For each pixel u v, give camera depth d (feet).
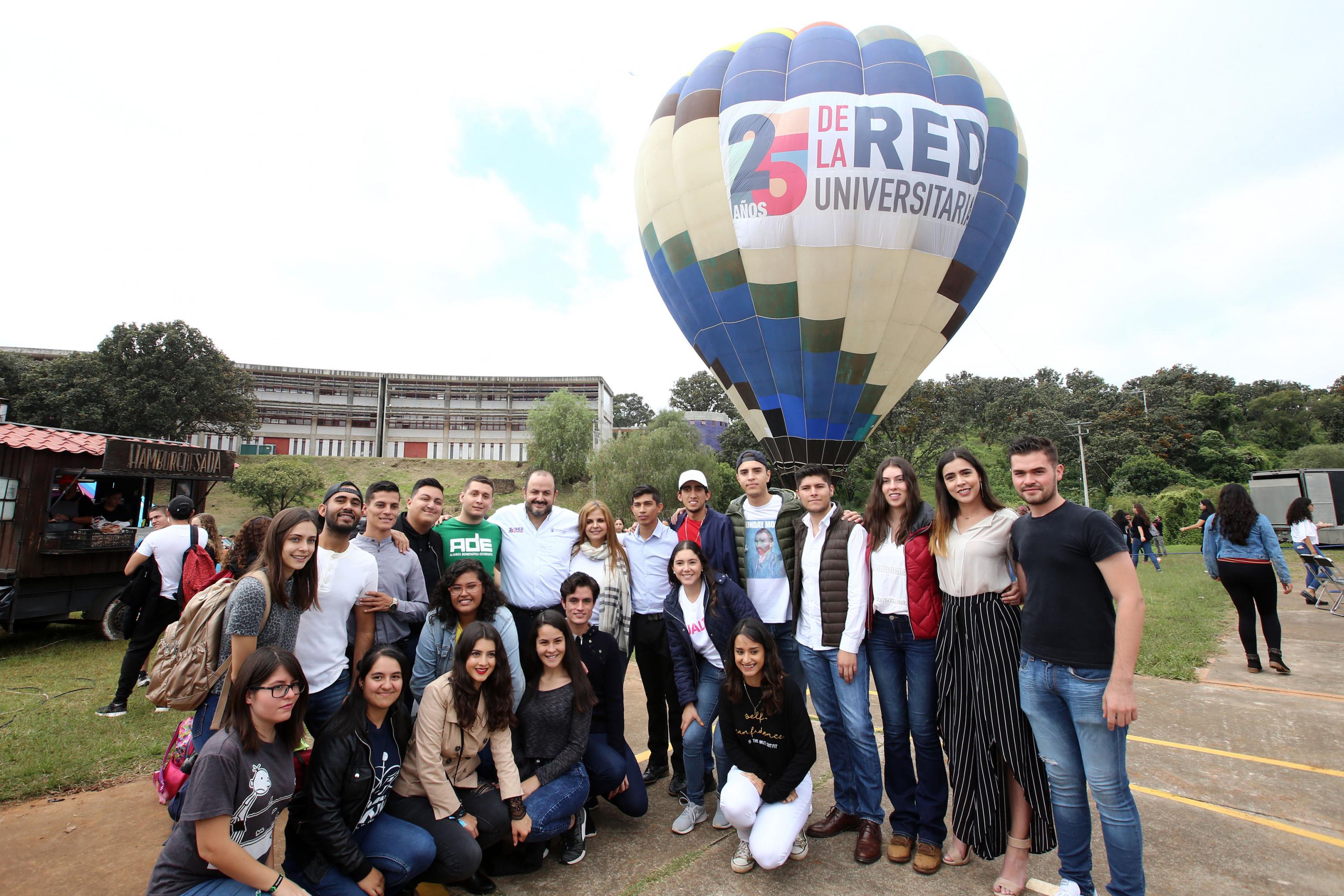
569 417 146.72
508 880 9.66
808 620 11.18
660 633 13.00
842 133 37.09
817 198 37.55
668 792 12.92
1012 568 9.63
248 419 132.87
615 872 9.87
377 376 173.78
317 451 167.94
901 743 10.49
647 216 45.80
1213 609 29.43
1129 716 7.86
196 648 9.58
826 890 9.24
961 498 9.71
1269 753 13.35
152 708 16.76
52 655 23.18
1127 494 127.44
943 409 129.18
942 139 37.24
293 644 9.79
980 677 9.36
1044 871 9.62
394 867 8.71
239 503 105.50
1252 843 10.07
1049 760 8.68
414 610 11.94
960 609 9.62
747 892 9.22
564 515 13.94
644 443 111.24
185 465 30.37
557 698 10.53
